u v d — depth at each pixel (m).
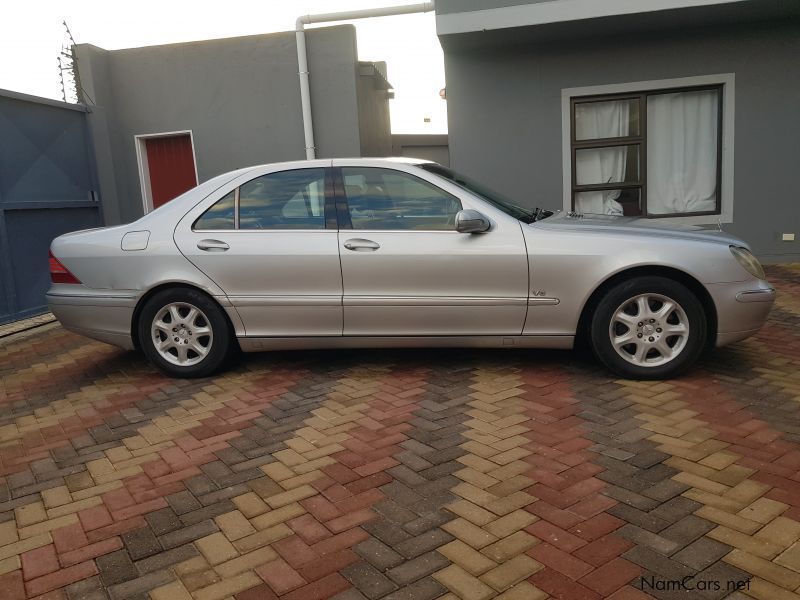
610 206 9.16
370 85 10.95
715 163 8.98
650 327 4.52
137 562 2.77
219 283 4.89
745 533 2.73
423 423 4.04
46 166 8.50
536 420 4.00
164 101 9.99
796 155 8.63
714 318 4.50
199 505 3.20
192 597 2.52
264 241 4.85
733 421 3.85
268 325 4.92
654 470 3.30
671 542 2.69
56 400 4.91
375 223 4.81
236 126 9.92
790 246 8.86
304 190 4.96
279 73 9.71
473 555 2.68
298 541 2.85
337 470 3.48
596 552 2.65
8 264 7.76
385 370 5.13
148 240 4.99
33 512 3.23
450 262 4.62
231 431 4.09
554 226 4.68
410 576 2.57
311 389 4.78
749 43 8.41
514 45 8.80
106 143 9.67
